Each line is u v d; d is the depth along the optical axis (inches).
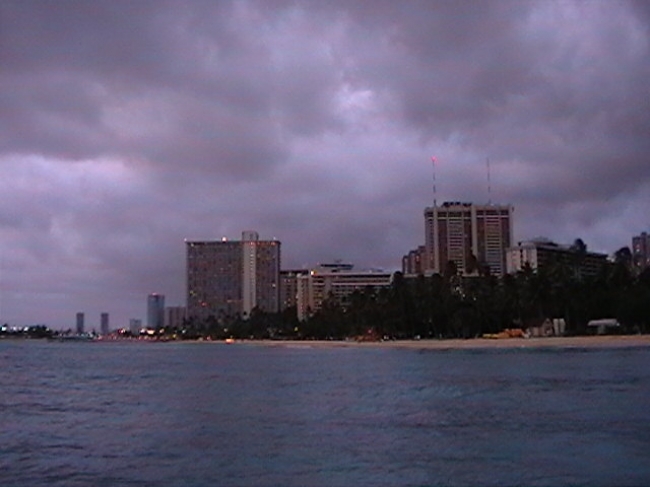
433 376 3400.6
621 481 1120.8
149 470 1275.8
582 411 1931.6
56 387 3351.4
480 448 1416.1
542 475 1167.6
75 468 1302.9
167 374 4286.4
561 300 7844.5
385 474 1203.2
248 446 1502.2
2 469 1300.4
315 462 1316.4
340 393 2674.7
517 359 4692.4
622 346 6190.9
